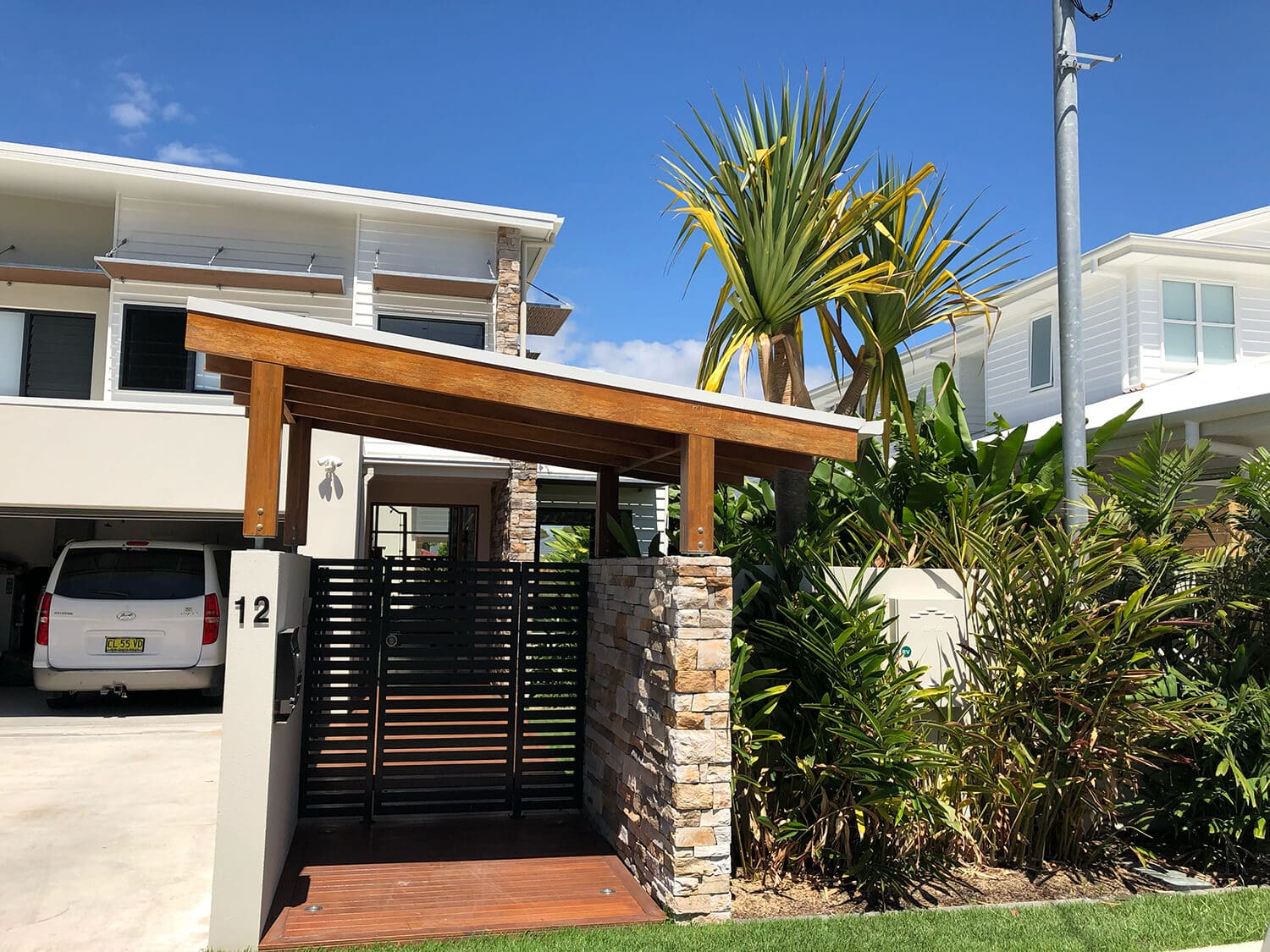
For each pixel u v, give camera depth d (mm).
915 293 7254
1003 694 6121
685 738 5055
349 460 12055
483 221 14852
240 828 4648
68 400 11125
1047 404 15992
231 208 14586
